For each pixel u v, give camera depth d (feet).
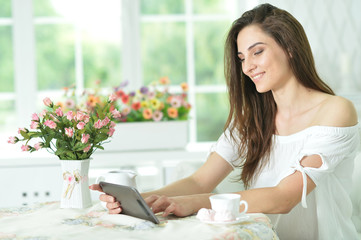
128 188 4.09
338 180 5.57
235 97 6.03
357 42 10.53
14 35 11.18
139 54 11.41
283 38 5.37
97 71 11.37
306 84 5.61
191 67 11.56
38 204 5.02
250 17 5.54
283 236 5.62
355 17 10.52
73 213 4.48
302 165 5.10
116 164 9.18
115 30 11.35
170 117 9.50
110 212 4.45
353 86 10.53
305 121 5.63
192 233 3.67
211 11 11.52
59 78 11.32
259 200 4.78
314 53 10.56
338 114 5.25
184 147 9.35
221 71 11.62
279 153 5.77
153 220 4.07
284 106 5.73
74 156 4.73
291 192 4.86
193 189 5.75
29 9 11.16
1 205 9.01
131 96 9.45
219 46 11.59
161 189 5.52
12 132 11.25
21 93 11.24
